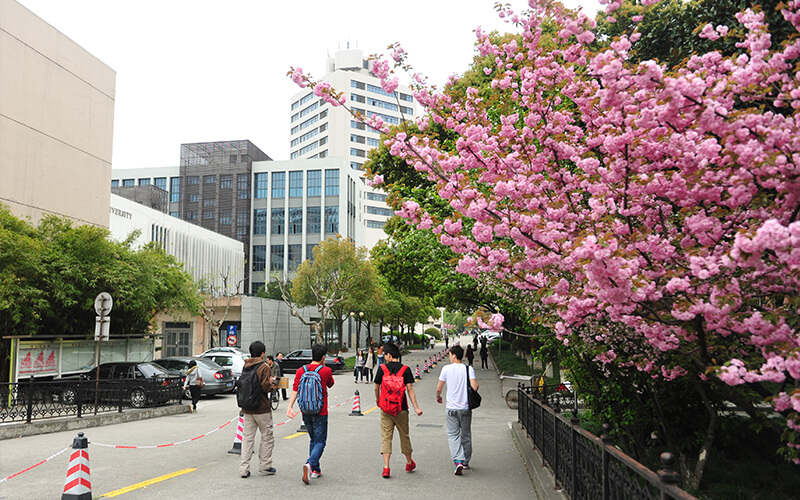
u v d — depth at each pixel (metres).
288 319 48.69
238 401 7.85
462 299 27.12
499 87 6.40
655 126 3.98
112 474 7.93
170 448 10.25
